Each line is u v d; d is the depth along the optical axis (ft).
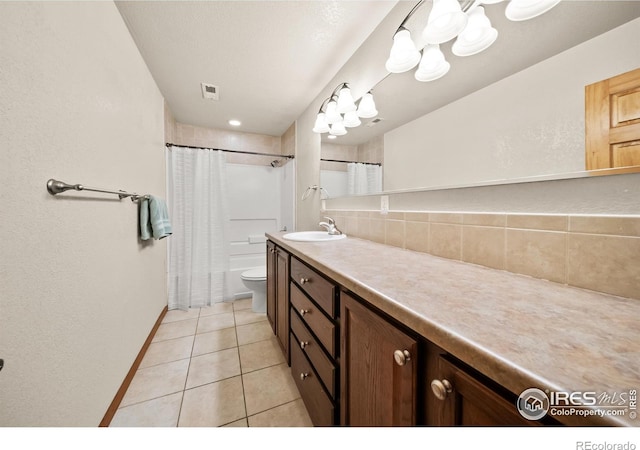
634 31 1.84
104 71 3.64
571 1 2.17
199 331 6.55
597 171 2.01
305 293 3.81
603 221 1.92
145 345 5.44
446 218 3.24
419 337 1.63
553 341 1.21
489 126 2.84
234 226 10.15
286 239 5.21
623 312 1.57
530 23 2.45
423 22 3.66
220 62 5.66
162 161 7.29
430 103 3.62
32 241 2.25
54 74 2.57
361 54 5.10
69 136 2.80
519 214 2.47
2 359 1.91
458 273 2.49
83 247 3.03
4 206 1.97
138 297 5.00
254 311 7.86
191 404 4.06
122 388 4.11
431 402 1.53
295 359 4.27
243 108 8.11
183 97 7.34
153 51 5.24
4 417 1.96
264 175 10.64
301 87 6.82
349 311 2.47
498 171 2.74
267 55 5.42
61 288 2.63
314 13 4.29
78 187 2.68
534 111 2.42
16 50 2.10
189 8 4.15
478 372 1.29
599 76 2.00
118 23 4.13
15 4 2.09
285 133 10.34
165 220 5.51
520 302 1.72
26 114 2.20
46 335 2.40
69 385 2.73
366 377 2.18
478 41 2.88
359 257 3.28
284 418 3.82
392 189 4.40
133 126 4.83
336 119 5.81
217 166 8.75
